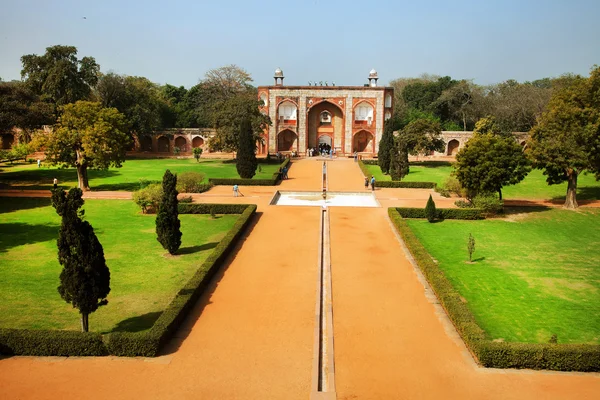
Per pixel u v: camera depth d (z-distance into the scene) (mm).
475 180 27234
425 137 49844
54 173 41406
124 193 32156
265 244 20547
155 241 20781
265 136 58875
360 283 16266
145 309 13867
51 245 19984
